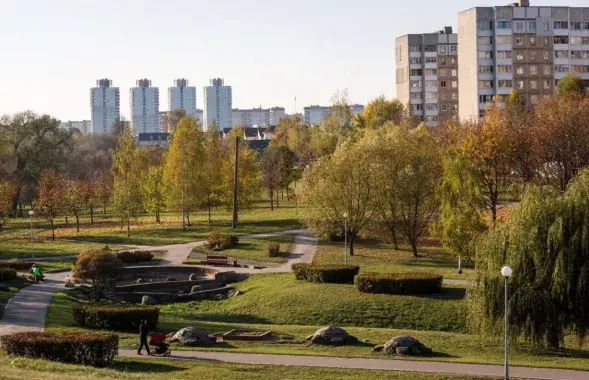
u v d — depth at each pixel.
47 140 115.44
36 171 111.25
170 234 86.06
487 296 37.72
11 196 96.81
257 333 37.22
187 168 92.00
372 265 62.62
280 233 83.69
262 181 117.19
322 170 72.00
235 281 59.56
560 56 138.50
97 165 170.88
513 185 51.19
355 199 70.06
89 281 55.12
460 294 48.66
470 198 57.94
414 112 160.38
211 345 34.88
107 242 81.19
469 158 62.72
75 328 38.22
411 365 31.20
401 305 47.06
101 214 121.25
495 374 30.03
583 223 36.59
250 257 69.44
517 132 86.19
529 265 37.44
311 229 71.88
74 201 92.50
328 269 53.59
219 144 103.75
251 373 29.45
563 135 82.69
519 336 37.50
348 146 74.50
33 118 113.56
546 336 36.19
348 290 50.81
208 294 55.16
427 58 160.00
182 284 58.31
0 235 89.12
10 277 56.12
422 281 48.78
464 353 34.75
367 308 47.09
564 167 81.56
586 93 116.69
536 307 36.25
